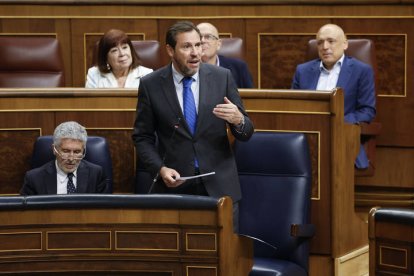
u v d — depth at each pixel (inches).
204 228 205.3
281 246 250.1
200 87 228.2
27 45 321.4
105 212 209.8
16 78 319.9
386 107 339.9
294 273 245.1
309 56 324.5
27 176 251.0
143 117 232.2
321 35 310.0
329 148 262.1
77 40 358.9
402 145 339.0
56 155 248.7
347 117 304.3
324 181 263.6
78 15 358.0
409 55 336.5
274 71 351.3
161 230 208.4
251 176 254.8
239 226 253.8
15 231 209.6
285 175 252.5
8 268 209.8
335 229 264.4
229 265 206.7
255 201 253.1
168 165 229.5
